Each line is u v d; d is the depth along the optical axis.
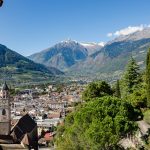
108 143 58.91
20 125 166.50
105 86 105.81
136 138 68.50
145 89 99.88
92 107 63.12
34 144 168.12
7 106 164.12
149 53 92.00
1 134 154.50
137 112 69.25
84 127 62.44
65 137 74.81
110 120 59.12
